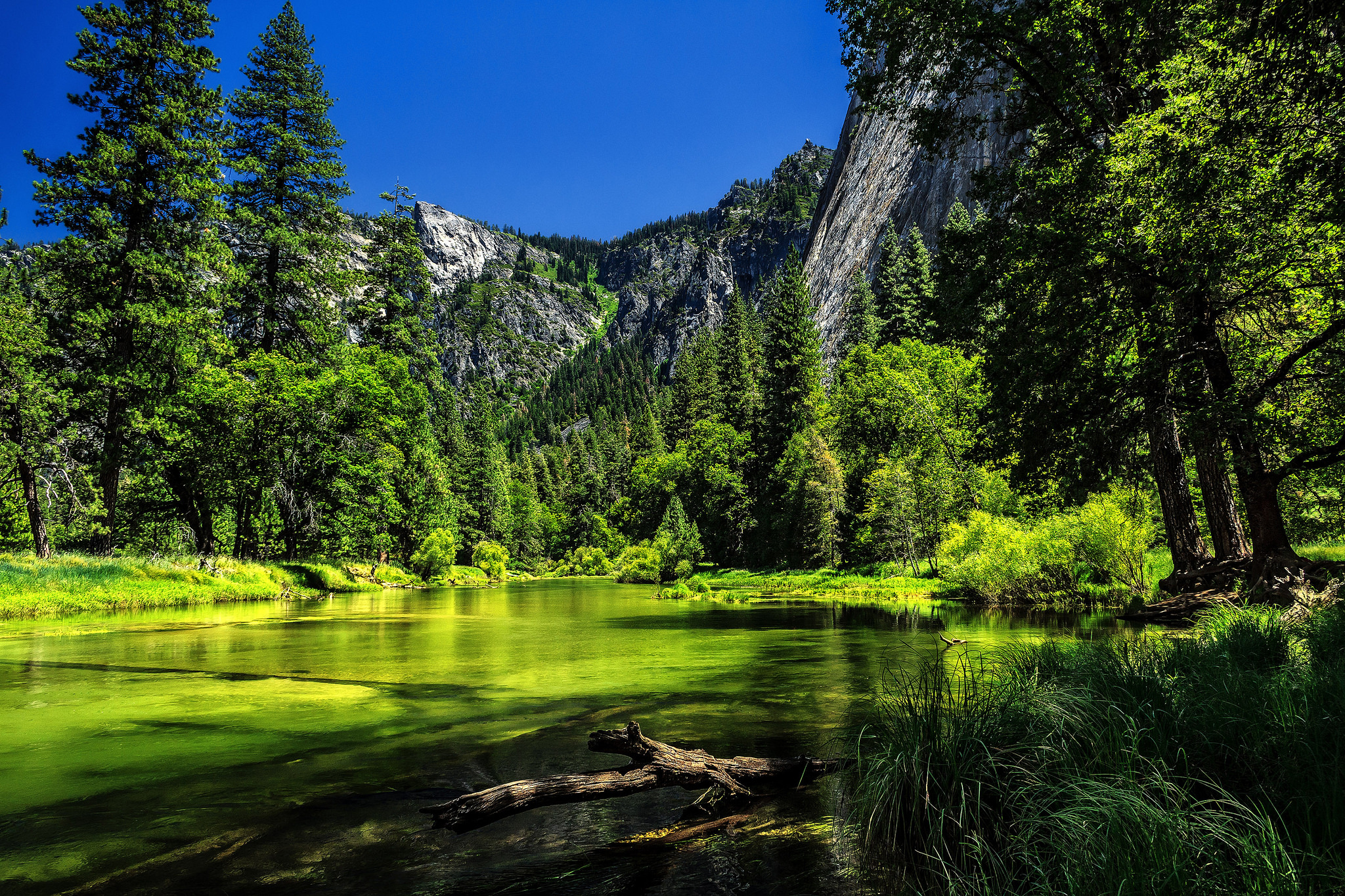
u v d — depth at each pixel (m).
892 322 48.41
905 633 13.44
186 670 9.75
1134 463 13.15
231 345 26.17
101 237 22.95
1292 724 3.71
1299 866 2.64
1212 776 3.58
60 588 18.61
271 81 31.48
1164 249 9.70
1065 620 14.34
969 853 3.29
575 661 10.57
